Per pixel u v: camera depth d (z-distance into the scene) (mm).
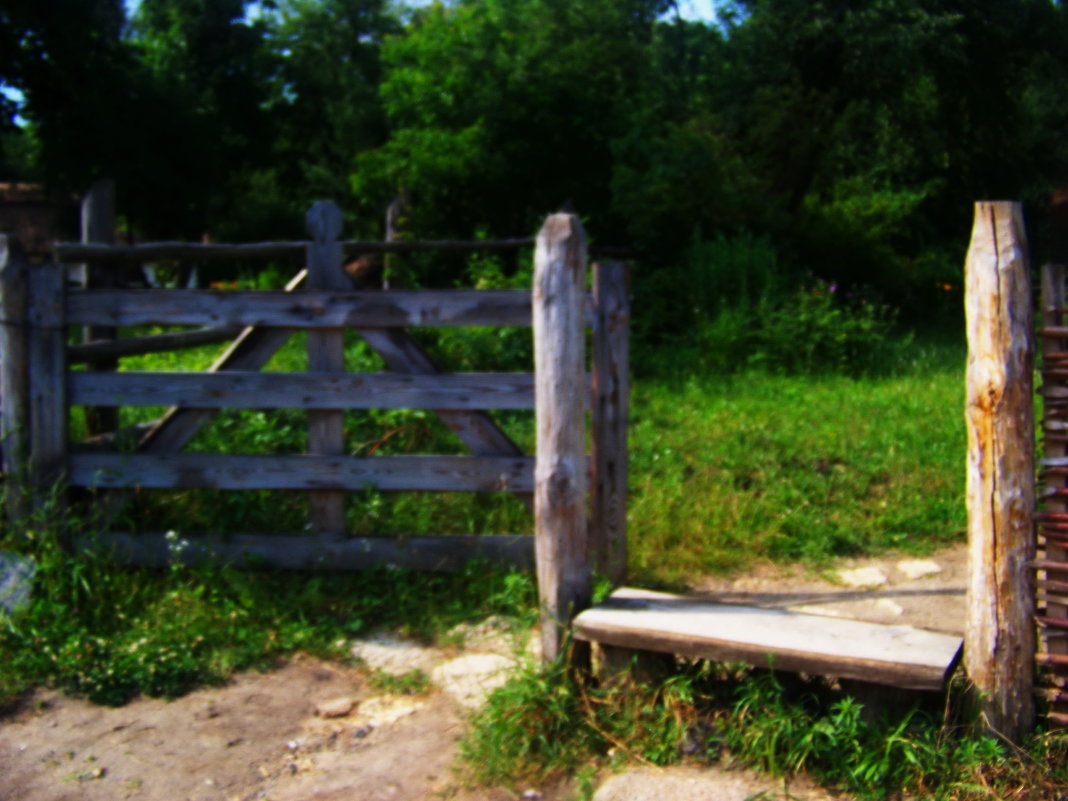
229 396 4992
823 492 6332
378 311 4898
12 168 38781
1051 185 20578
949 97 19453
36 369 4969
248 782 3457
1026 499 3117
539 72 15164
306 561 5031
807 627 3582
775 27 16859
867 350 10953
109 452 5039
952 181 22688
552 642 3789
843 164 20453
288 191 38094
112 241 6027
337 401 4961
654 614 3719
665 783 3250
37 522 4930
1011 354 3086
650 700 3578
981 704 3201
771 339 10633
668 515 5910
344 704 4000
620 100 15695
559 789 3355
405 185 16047
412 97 16438
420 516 5492
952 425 7703
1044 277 3148
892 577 5320
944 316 16297
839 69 17734
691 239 13367
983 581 3180
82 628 4465
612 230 15148
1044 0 17750
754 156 17562
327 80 36094
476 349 8602
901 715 3289
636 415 8156
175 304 4961
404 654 4434
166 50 29969
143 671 4172
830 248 16344
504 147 15500
